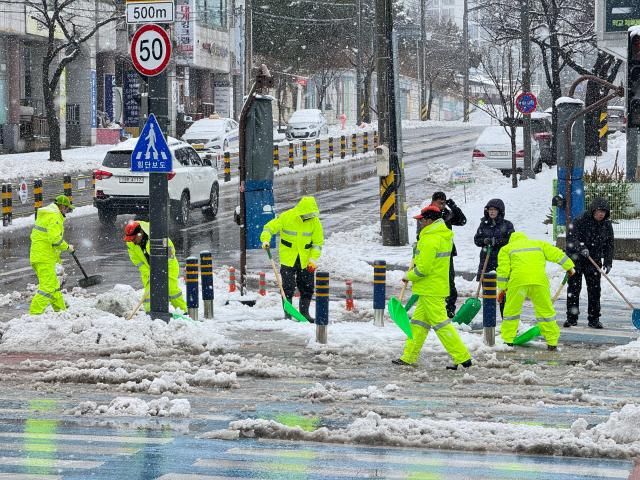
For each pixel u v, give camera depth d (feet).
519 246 117.91
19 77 461.78
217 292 158.81
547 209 258.16
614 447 70.54
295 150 437.99
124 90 551.59
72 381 98.99
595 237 132.46
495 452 71.72
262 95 154.40
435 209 105.70
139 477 65.05
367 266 187.62
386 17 210.59
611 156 375.04
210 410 85.87
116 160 238.48
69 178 271.28
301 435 75.51
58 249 137.08
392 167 213.25
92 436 76.23
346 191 322.96
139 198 236.43
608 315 145.69
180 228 241.14
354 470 66.64
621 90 187.32
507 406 87.71
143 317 129.29
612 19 241.14
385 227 214.28
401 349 116.57
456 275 179.32
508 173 351.05
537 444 71.26
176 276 136.05
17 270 185.78
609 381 100.27
